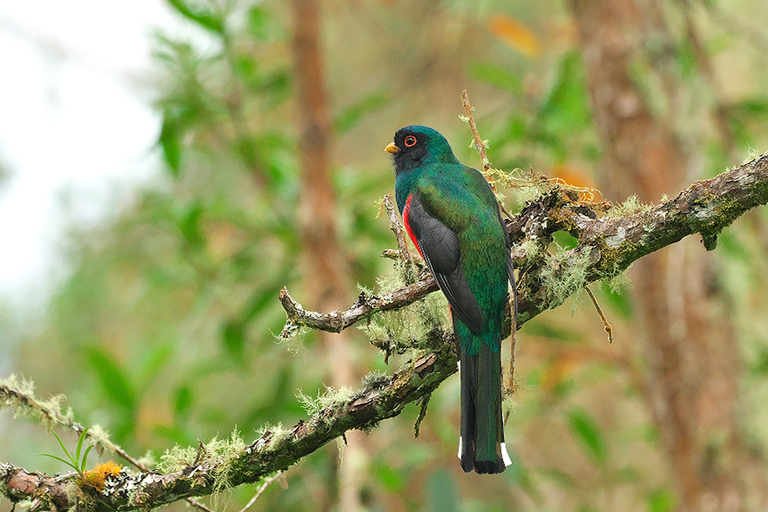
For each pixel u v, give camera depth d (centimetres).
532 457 1300
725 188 523
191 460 591
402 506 1088
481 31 1489
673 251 990
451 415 1123
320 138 1105
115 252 1384
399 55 1545
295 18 1124
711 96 1008
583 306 581
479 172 735
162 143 1041
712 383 974
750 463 964
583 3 1048
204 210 1102
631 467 1207
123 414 988
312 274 1076
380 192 1205
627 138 1009
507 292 644
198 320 1123
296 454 568
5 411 594
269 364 1248
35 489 571
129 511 581
